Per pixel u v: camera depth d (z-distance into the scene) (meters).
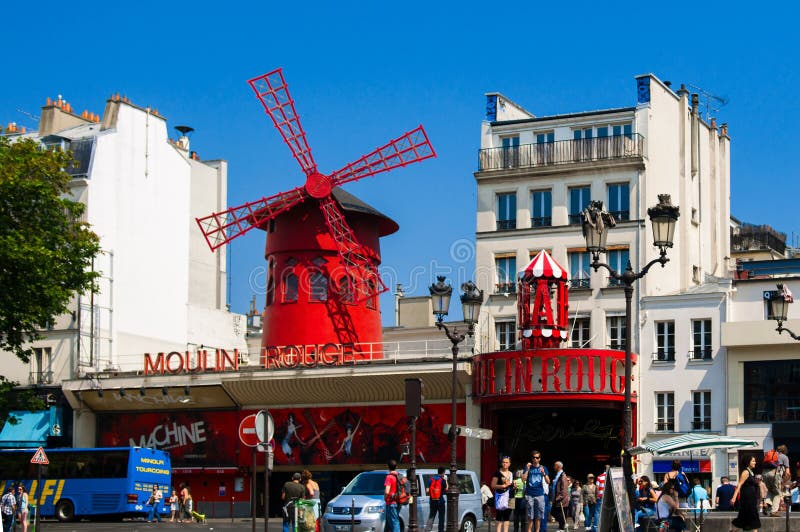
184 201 58.09
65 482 45.28
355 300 49.47
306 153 49.00
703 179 52.53
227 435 49.91
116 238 53.75
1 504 37.38
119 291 53.66
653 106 47.41
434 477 29.56
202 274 60.22
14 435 51.78
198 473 50.25
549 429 46.00
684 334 44.31
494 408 44.34
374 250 51.00
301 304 49.34
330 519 28.77
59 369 51.84
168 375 49.91
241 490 49.91
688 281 49.38
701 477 43.41
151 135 56.25
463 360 45.19
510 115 50.69
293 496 27.47
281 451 49.03
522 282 43.62
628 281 23.20
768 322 42.72
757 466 41.84
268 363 48.91
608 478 22.78
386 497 26.95
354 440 47.88
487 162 48.31
